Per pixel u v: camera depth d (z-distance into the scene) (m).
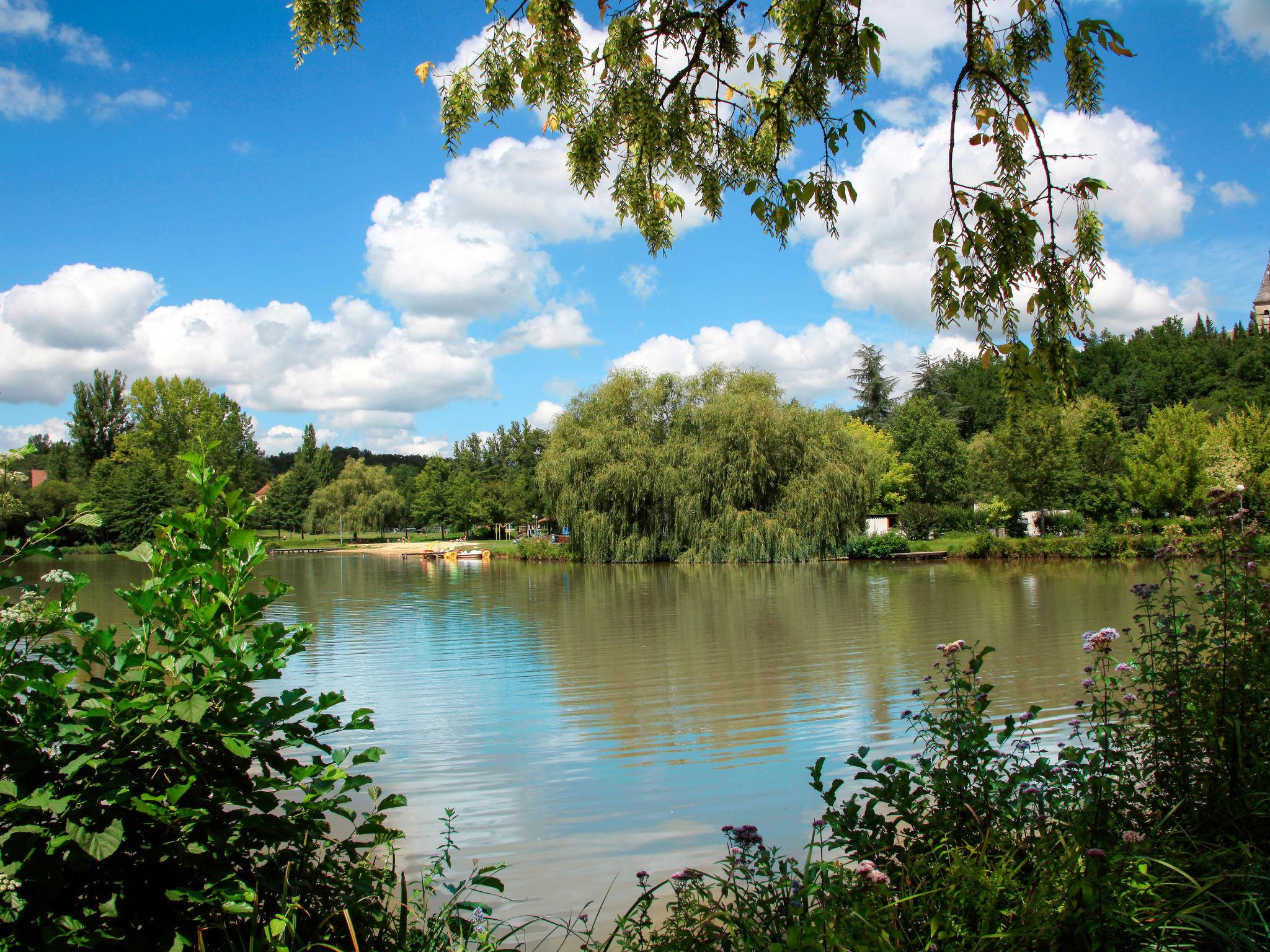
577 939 4.21
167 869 2.38
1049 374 4.07
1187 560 3.84
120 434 69.69
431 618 19.61
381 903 2.92
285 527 84.50
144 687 2.38
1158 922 2.47
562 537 59.78
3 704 2.26
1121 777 3.33
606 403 38.56
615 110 4.62
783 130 4.60
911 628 15.94
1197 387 72.69
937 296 4.08
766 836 5.79
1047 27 4.32
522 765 7.68
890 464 59.06
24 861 2.08
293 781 2.61
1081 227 3.92
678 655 13.55
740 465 34.97
